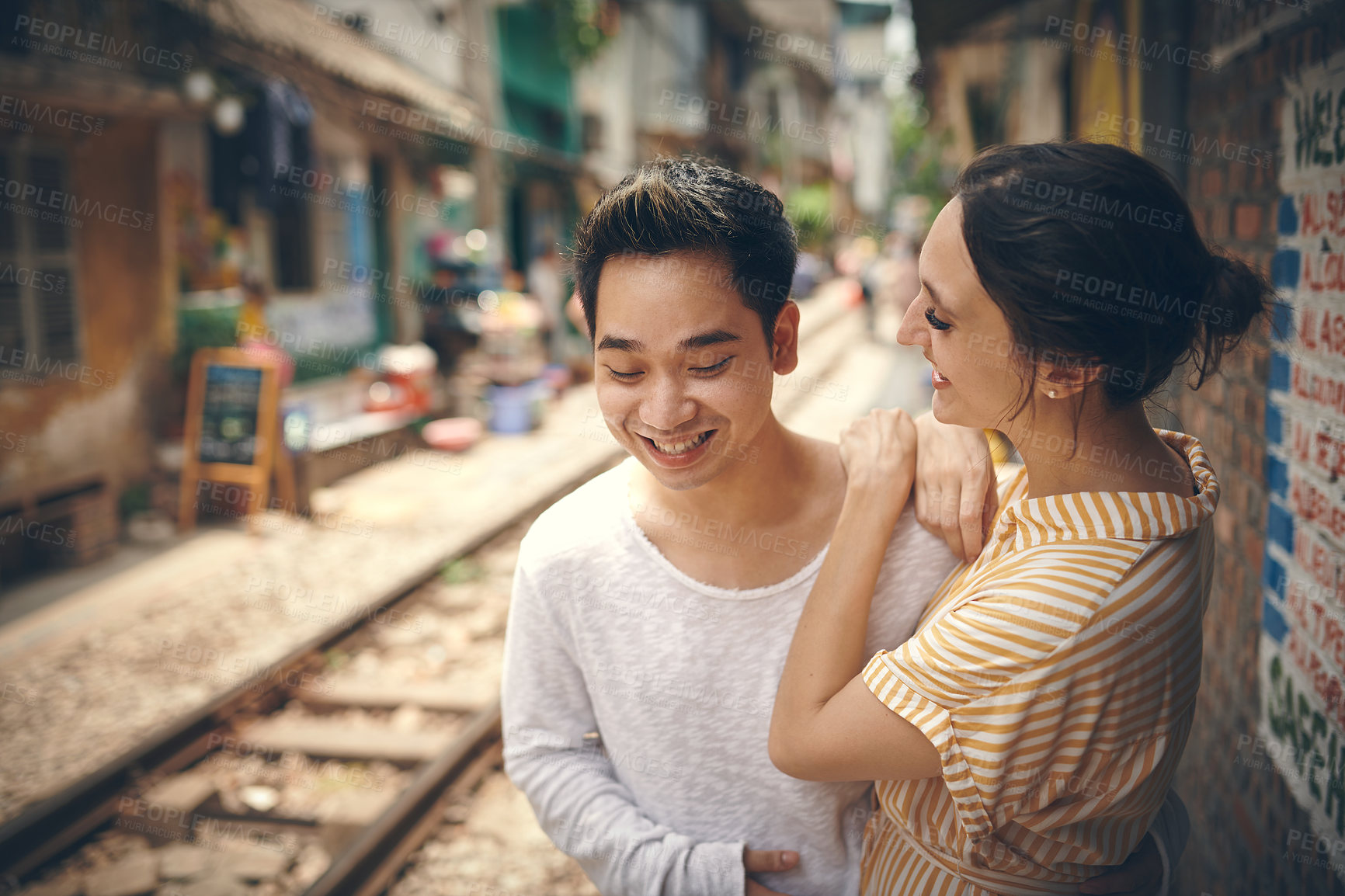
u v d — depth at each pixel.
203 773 3.63
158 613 5.34
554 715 1.38
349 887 2.86
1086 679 0.98
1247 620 2.01
